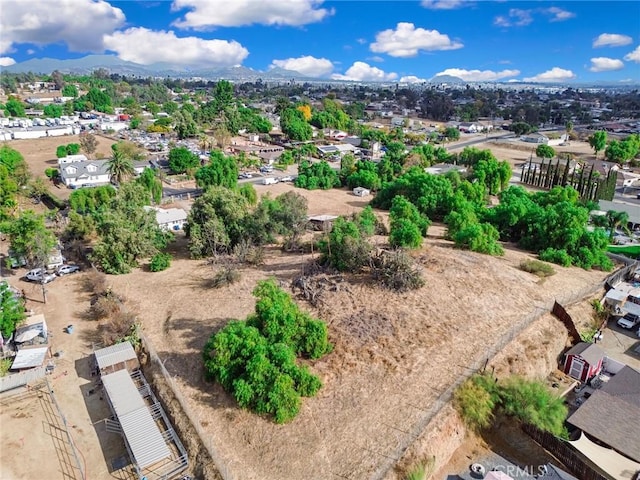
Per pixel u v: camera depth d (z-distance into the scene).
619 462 29.42
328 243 52.69
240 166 124.75
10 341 42.00
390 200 88.69
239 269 55.22
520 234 69.69
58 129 165.25
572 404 37.00
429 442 28.98
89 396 35.25
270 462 27.94
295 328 35.97
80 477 27.98
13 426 32.16
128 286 52.56
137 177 97.81
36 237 53.38
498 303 45.84
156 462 28.47
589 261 58.69
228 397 33.34
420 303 44.12
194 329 42.25
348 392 33.19
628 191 106.50
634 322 48.69
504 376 35.81
